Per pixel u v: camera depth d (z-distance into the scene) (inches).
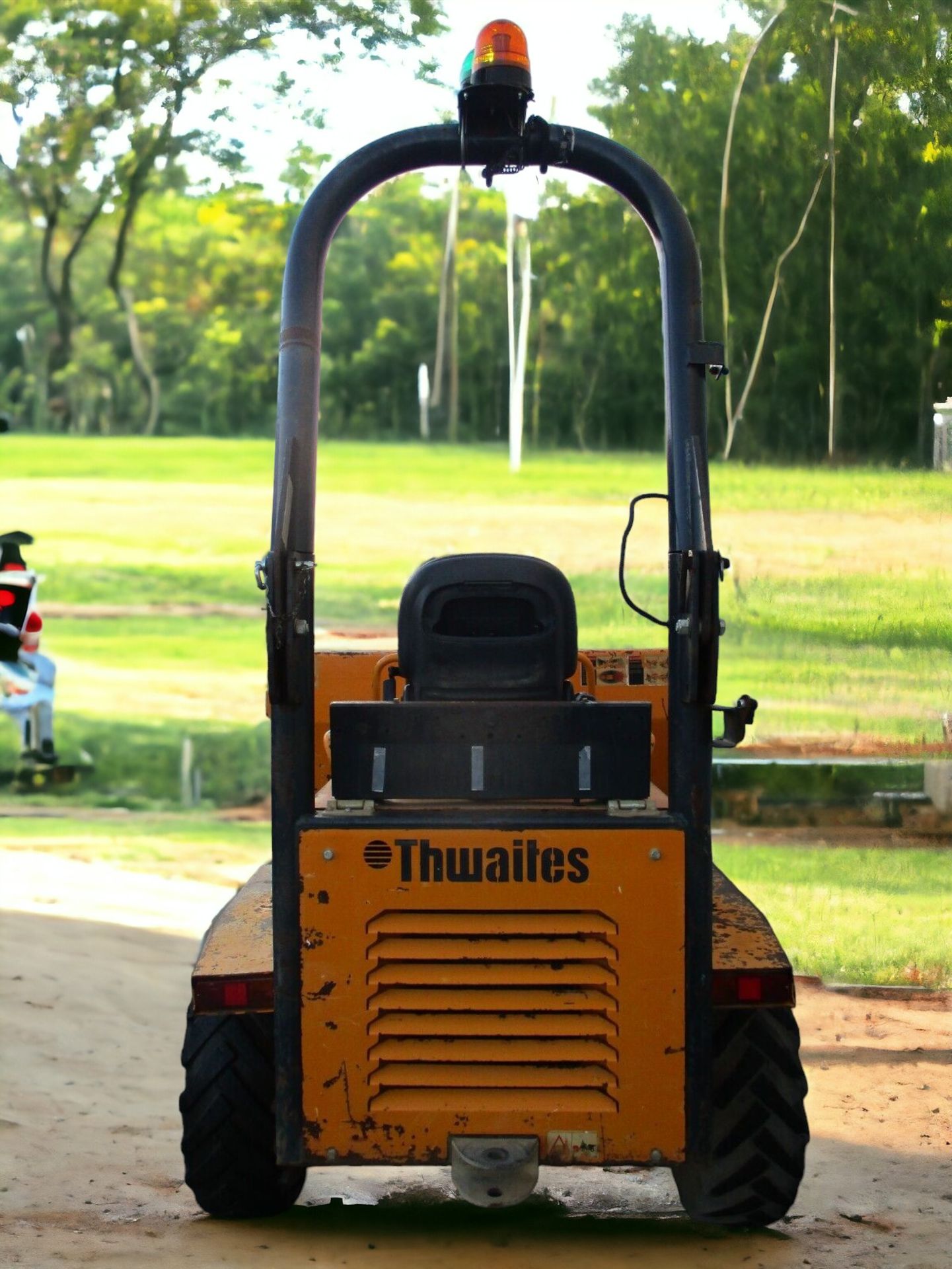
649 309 3275.1
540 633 296.5
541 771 280.2
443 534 2652.6
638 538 2576.3
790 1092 312.7
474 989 281.3
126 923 679.7
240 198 4333.2
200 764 1226.6
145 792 1159.0
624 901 278.5
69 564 2559.1
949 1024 541.3
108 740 1309.1
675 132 2007.9
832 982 597.0
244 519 3193.9
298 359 275.9
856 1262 309.6
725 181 1931.6
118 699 1524.4
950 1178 378.9
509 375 4284.0
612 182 295.4
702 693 271.1
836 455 1876.2
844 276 1862.7
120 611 2175.2
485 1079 281.6
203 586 2407.7
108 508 3262.8
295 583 267.3
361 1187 378.9
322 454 3754.9
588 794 279.7
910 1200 359.9
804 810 893.2
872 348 1887.3
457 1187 284.5
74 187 3978.8
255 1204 328.5
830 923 673.6
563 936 280.2
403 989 281.9
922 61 1791.3
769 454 1962.4
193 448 4338.1
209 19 2805.1
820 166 1860.2
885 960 614.2
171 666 1733.5
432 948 279.7
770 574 1550.2
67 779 1162.0
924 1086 468.1
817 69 1871.3
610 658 370.3
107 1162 380.5
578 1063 283.1
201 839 952.9
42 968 579.5
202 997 307.9
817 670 1232.8
